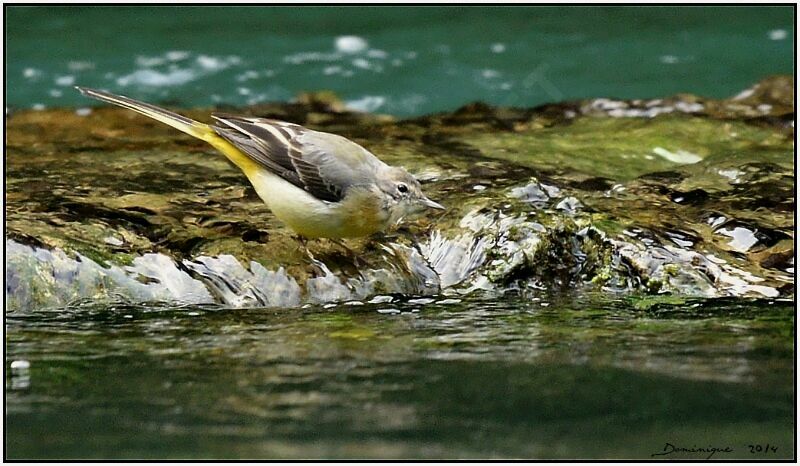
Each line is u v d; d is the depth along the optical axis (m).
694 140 17.41
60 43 23.66
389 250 12.70
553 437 8.20
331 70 22.61
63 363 9.83
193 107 20.53
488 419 8.51
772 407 8.76
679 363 9.82
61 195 13.54
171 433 8.20
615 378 9.42
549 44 24.36
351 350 10.23
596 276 12.52
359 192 12.05
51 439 8.09
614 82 22.28
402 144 16.88
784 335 10.64
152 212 13.12
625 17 25.80
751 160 15.70
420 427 8.34
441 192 14.04
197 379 9.41
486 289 12.36
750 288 12.04
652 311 11.55
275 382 9.33
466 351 10.19
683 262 12.41
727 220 13.27
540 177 14.90
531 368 9.70
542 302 11.99
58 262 11.61
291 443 7.99
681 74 22.66
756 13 25.66
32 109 19.42
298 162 12.05
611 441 8.11
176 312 11.44
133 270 11.80
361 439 8.08
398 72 22.64
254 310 11.59
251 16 25.62
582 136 17.69
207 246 12.24
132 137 17.47
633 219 13.19
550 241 12.66
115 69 22.34
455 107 21.11
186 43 23.91
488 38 24.67
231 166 15.56
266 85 21.83
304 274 12.02
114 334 10.70
